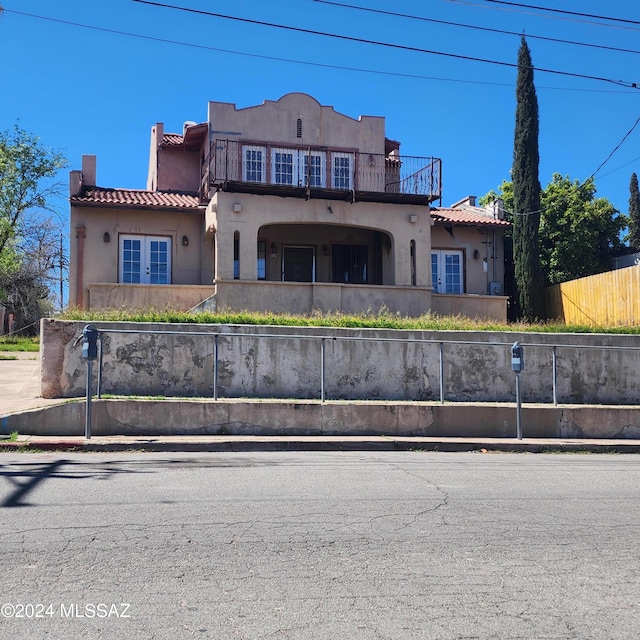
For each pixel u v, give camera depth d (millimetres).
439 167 23000
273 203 21812
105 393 14164
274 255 24766
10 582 5211
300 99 24734
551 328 18344
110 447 11398
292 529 6703
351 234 25656
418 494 8375
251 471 9633
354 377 15367
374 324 17078
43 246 40125
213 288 21469
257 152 24000
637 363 16734
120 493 7902
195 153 26641
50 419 12078
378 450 12680
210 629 4527
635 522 7367
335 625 4629
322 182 24578
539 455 12758
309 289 21328
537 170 25781
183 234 23672
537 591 5336
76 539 6180
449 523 7102
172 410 12648
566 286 24641
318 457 11328
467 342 14641
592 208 31453
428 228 23188
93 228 22859
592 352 16547
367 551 6129
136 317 15711
